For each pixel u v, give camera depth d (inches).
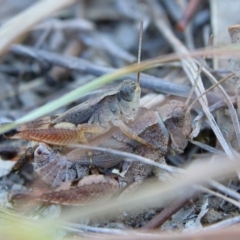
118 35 9.8
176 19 9.6
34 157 7.7
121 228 7.6
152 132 7.8
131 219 7.7
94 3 10.0
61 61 9.0
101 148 7.6
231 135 8.0
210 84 8.4
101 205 7.6
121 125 7.8
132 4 9.9
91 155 7.7
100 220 7.6
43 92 9.3
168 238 7.0
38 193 7.4
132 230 7.4
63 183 7.5
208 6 9.5
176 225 7.5
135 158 7.6
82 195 7.5
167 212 7.5
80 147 7.7
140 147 7.8
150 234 7.2
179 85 8.4
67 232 7.4
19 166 7.9
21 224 7.4
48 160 7.7
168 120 7.8
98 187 7.5
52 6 8.7
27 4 9.8
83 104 7.9
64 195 7.4
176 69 8.7
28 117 7.4
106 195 7.6
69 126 7.8
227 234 6.9
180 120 7.8
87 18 10.0
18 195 7.4
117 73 7.4
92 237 7.2
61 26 9.6
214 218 7.5
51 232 7.4
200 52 7.4
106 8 10.0
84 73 9.0
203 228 7.3
